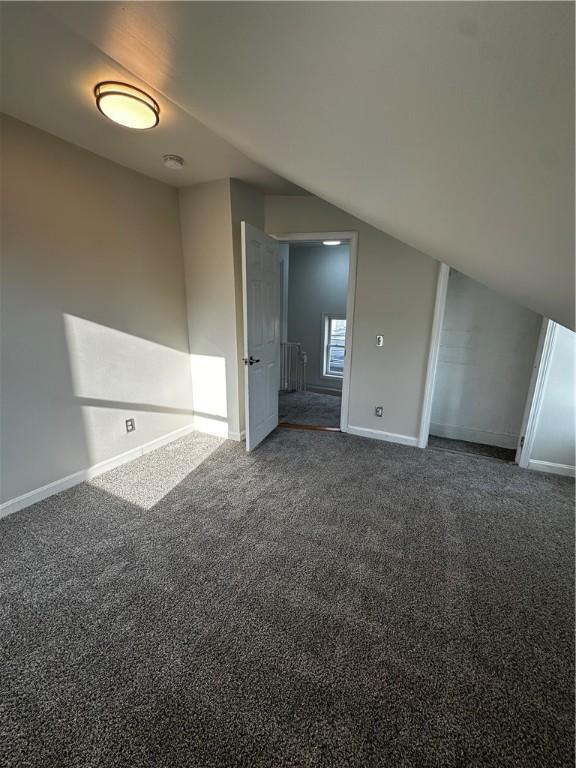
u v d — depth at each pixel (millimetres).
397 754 1060
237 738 1096
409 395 3299
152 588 1659
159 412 3199
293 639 1416
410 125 835
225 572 1761
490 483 2668
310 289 6113
